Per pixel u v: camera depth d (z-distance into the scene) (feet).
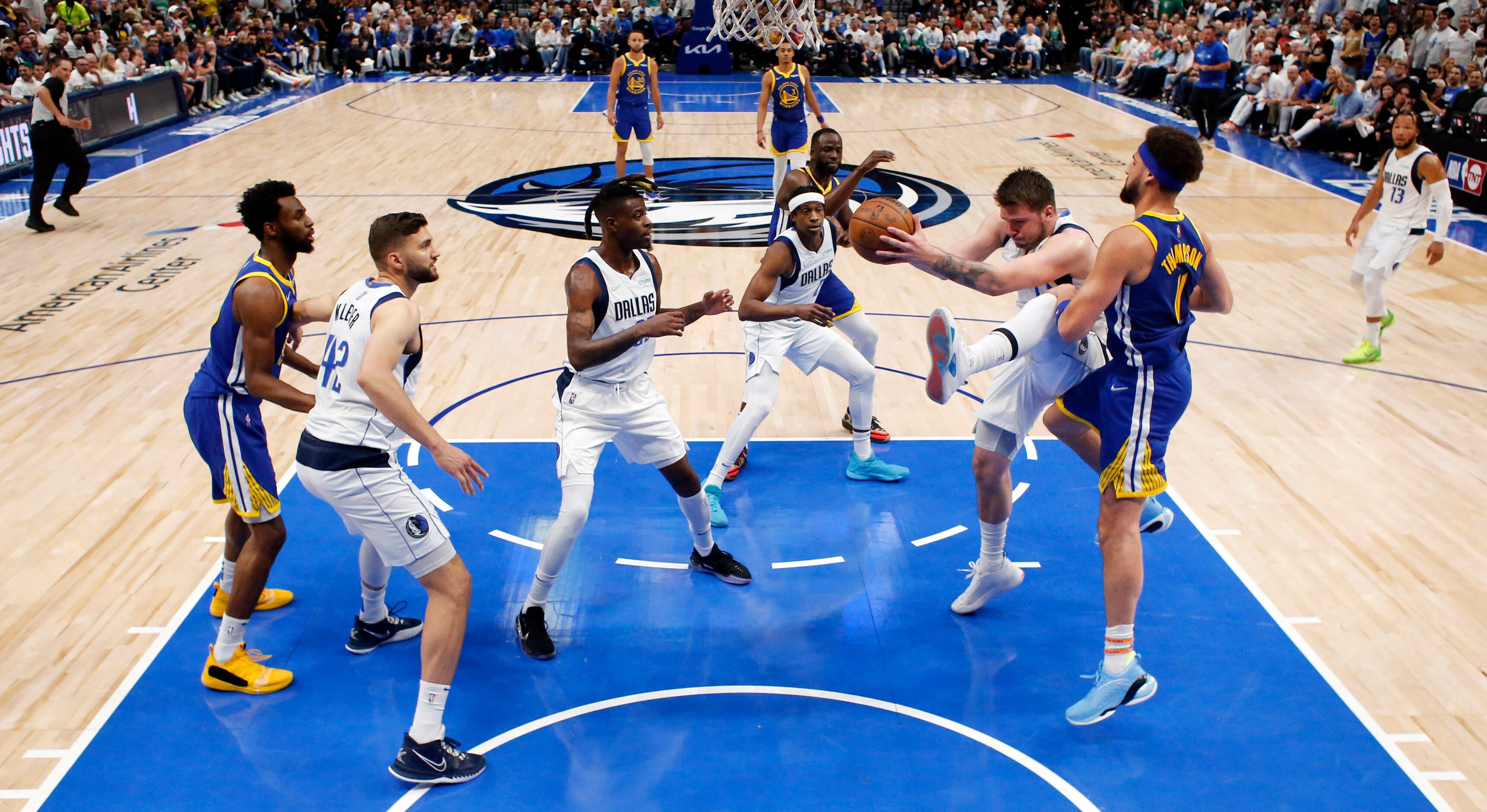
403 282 10.82
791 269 15.05
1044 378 11.53
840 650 12.44
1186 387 10.62
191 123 52.65
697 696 11.60
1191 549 14.62
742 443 15.39
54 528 14.96
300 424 18.54
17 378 20.39
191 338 22.71
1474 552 14.58
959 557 14.52
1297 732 10.99
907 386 20.71
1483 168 34.65
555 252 29.89
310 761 10.50
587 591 13.66
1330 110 45.50
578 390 12.60
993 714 11.29
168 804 9.89
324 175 39.96
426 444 9.89
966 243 12.68
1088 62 76.89
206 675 11.57
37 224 31.32
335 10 76.79
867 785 10.21
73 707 11.25
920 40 77.05
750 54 76.13
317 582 13.75
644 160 38.78
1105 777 10.34
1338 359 22.02
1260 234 32.07
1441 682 11.81
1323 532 15.11
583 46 74.79
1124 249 9.89
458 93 64.54
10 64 45.85
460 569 10.57
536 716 11.25
